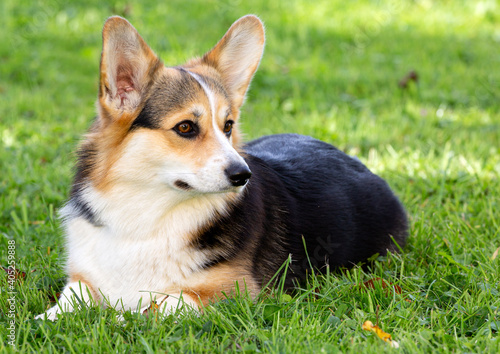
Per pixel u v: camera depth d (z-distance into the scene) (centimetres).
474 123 748
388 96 859
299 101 828
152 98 332
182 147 331
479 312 323
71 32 1138
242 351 282
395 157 618
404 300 338
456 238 423
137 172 328
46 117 773
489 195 523
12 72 950
